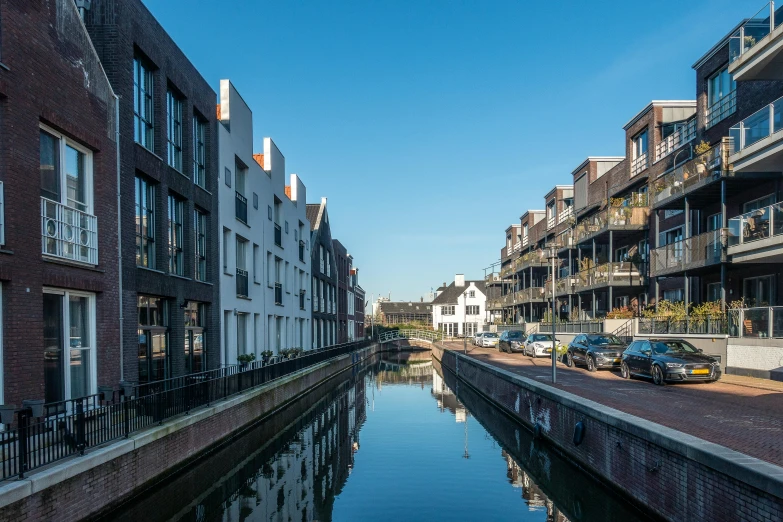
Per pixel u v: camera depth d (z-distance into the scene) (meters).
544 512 8.99
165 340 13.22
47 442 6.73
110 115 10.38
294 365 21.44
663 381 13.77
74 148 9.52
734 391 12.27
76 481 6.88
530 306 38.81
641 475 7.52
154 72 12.90
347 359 37.62
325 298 37.56
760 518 5.09
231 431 13.30
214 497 9.93
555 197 37.56
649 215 24.30
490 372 19.59
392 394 25.56
